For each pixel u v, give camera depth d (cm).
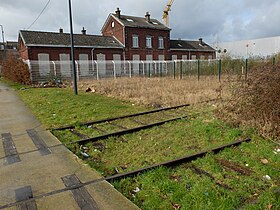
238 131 578
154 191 333
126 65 2992
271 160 432
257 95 574
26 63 2177
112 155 484
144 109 918
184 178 372
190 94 1197
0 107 1014
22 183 361
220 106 780
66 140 566
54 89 1714
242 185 348
